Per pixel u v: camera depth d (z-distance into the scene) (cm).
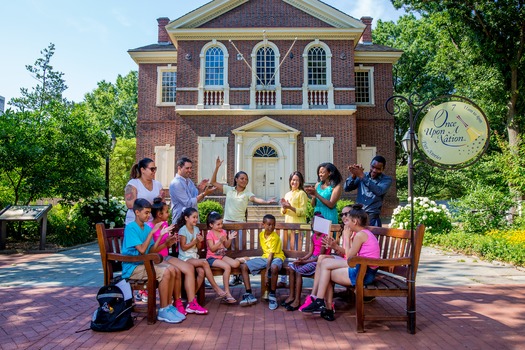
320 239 557
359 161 2138
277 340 415
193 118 1953
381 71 2192
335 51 1983
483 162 1816
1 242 1112
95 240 1324
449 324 466
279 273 567
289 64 1970
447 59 2331
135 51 2170
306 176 1928
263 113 1948
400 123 3559
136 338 423
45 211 1110
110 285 459
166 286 488
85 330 450
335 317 496
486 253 937
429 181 3775
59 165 1318
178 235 524
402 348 394
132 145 3409
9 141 1212
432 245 1162
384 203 2106
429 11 2180
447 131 555
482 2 1878
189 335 431
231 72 1966
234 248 623
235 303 559
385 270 536
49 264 904
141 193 556
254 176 1955
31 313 517
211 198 1889
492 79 2014
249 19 2000
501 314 504
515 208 1300
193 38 1981
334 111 1939
